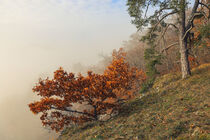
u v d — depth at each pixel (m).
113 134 5.87
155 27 13.05
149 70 13.86
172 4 9.62
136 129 5.69
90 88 9.75
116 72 11.24
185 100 7.41
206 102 6.10
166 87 11.12
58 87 9.57
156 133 4.85
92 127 8.27
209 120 4.39
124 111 9.69
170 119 5.54
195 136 3.76
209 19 10.07
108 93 10.60
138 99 11.71
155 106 8.09
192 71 12.62
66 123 10.13
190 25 11.62
